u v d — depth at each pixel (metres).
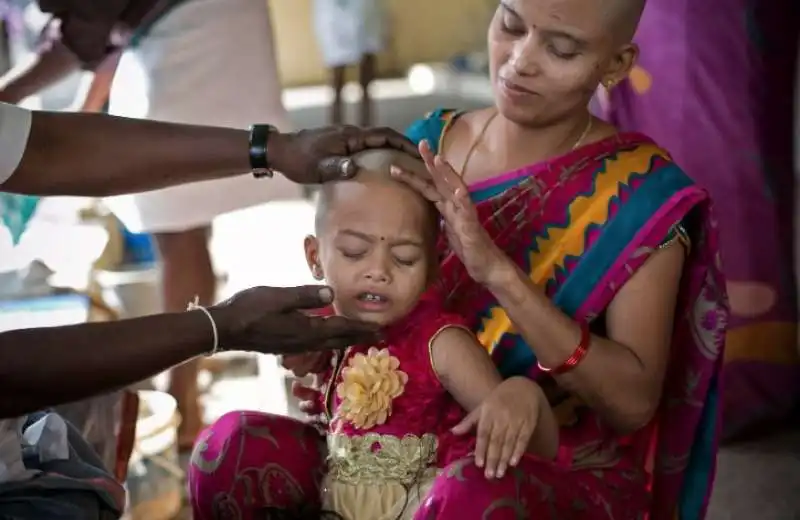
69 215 2.95
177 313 1.42
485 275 1.47
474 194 1.69
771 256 2.66
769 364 2.73
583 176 1.63
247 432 1.63
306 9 5.73
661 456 1.79
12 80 2.54
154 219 2.68
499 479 1.41
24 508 1.53
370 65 5.09
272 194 2.82
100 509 1.63
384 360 1.57
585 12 1.53
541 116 1.62
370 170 1.55
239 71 2.72
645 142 1.67
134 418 2.00
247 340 1.45
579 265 1.60
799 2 2.50
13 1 3.09
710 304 1.67
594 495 1.56
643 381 1.55
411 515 1.53
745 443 2.76
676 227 1.58
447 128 1.81
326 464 1.64
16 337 1.36
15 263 2.60
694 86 2.57
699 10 2.52
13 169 1.62
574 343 1.50
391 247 1.52
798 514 2.41
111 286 3.19
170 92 2.66
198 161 1.70
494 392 1.45
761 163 2.60
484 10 5.90
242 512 1.63
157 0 2.56
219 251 3.66
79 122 1.67
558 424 1.65
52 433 1.68
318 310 1.69
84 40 2.52
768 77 2.53
